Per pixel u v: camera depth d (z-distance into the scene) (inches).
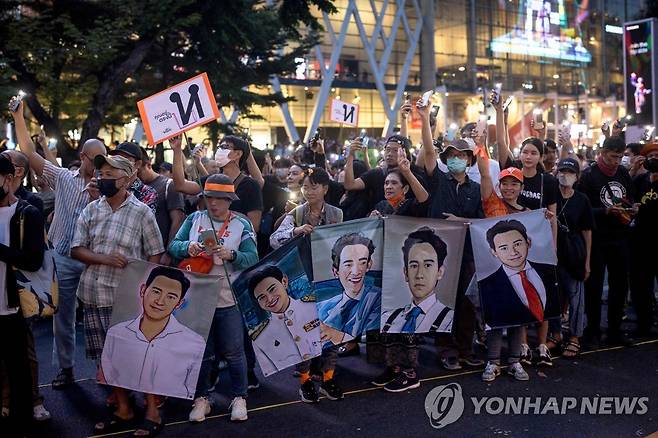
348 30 1749.5
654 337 310.5
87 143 246.2
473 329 270.8
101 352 212.5
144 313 209.0
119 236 209.9
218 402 238.2
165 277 209.6
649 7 1534.2
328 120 1742.1
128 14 589.0
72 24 568.7
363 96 1803.6
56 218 248.1
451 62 1961.1
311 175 243.3
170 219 255.9
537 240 256.5
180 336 210.2
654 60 713.0
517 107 2073.1
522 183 262.4
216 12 635.5
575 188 306.8
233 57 713.0
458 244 249.4
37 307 200.5
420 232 245.1
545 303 255.9
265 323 224.8
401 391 241.6
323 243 233.8
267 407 231.5
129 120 719.7
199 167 298.7
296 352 228.8
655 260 307.3
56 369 279.1
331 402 234.2
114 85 627.8
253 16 684.7
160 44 680.4
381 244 242.1
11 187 197.6
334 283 235.0
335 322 235.0
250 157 299.9
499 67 2070.6
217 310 215.8
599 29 2361.0
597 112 2332.7
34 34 568.7
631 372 259.4
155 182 259.3
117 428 215.2
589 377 254.2
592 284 297.9
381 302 241.0
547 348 273.6
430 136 263.6
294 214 248.1
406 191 256.8
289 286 227.8
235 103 743.1
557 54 2224.4
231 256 212.7
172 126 233.8
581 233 280.2
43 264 204.5
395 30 1804.9
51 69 597.9
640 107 730.2
